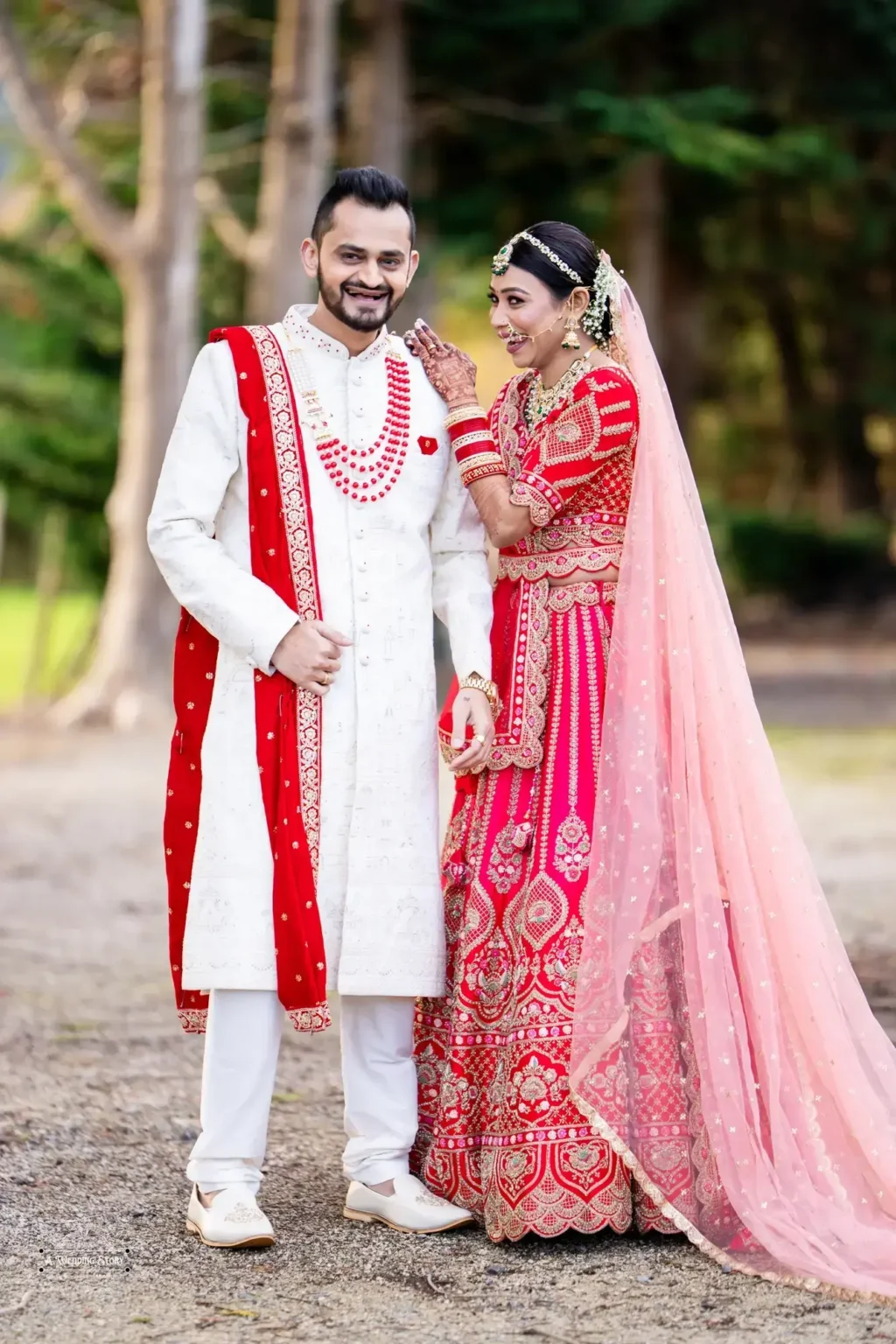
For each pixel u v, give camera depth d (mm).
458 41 16531
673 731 3965
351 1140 4027
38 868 9219
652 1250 3785
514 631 4121
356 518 3867
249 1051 3797
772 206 24969
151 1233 3889
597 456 4020
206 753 3812
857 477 32781
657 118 16312
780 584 30188
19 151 17938
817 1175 3799
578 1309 3404
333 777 3795
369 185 3807
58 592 20094
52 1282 3572
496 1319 3348
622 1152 3734
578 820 3963
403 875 3818
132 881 8852
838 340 31562
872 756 13625
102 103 18406
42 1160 4438
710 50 18281
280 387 3869
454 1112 3959
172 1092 5090
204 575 3766
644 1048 3852
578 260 4062
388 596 3869
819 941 3912
